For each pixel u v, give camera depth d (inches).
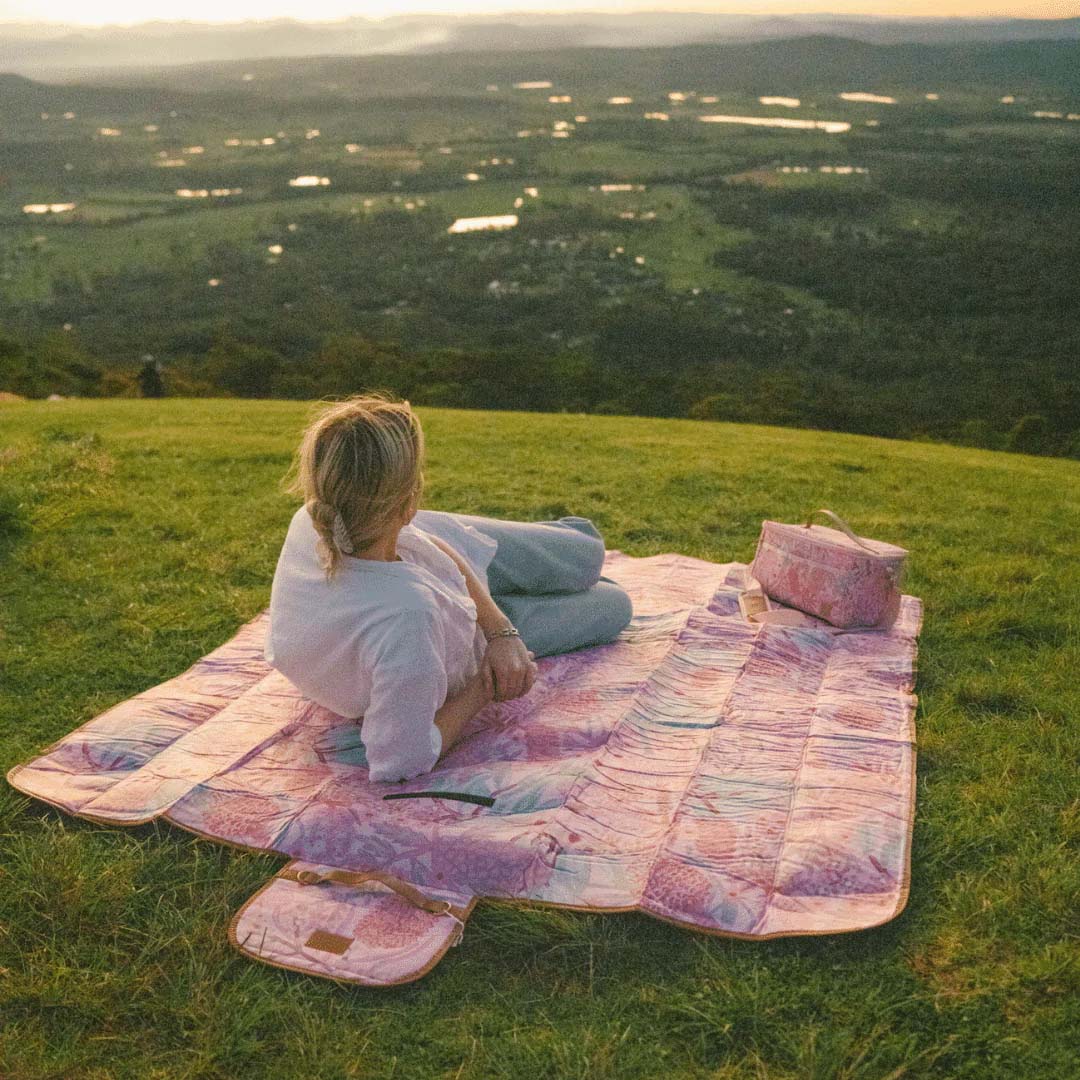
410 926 101.4
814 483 358.9
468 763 128.3
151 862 112.3
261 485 318.3
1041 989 93.7
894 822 116.4
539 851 108.8
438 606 117.0
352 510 111.0
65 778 130.0
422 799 118.3
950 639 185.5
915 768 131.3
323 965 96.6
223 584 213.0
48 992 93.7
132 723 142.5
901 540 271.7
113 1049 88.8
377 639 113.3
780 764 130.3
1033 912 104.5
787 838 112.9
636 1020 91.3
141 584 210.7
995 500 358.6
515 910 103.7
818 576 179.3
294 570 121.2
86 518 264.2
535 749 131.6
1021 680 163.8
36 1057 87.7
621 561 222.2
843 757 131.2
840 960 98.0
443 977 96.7
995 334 6737.2
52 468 313.4
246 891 108.2
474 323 7431.1
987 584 220.5
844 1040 87.6
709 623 175.6
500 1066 86.0
